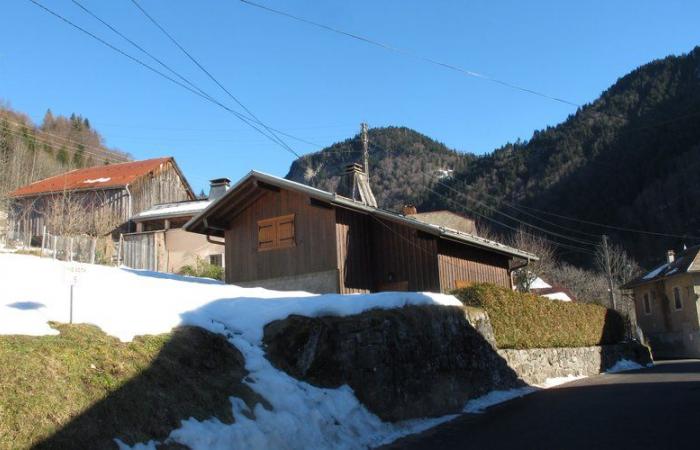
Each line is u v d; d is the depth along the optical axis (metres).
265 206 20.52
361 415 10.30
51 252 22.00
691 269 41.78
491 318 17.06
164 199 37.75
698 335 41.56
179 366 8.42
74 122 76.88
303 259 19.38
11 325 7.65
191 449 6.97
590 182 65.25
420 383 12.42
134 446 6.49
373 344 11.55
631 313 54.03
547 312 21.05
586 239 62.78
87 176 36.69
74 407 6.47
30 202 33.91
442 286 19.58
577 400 13.88
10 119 56.84
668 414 10.88
